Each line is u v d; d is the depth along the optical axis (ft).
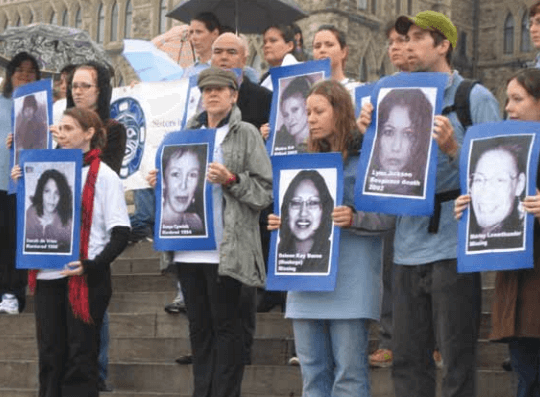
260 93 52.03
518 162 34.83
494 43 266.16
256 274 43.01
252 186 42.88
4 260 59.88
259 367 49.21
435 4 254.68
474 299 36.60
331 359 39.37
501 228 34.78
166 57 85.46
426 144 36.76
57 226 43.70
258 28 70.38
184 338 53.93
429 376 37.68
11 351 58.39
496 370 46.24
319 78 47.96
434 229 36.99
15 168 45.14
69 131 44.37
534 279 35.27
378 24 230.89
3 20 257.96
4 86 60.03
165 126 66.54
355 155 39.40
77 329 43.16
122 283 64.64
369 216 38.42
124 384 52.34
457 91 37.50
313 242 38.63
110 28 245.45
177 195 43.55
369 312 38.55
